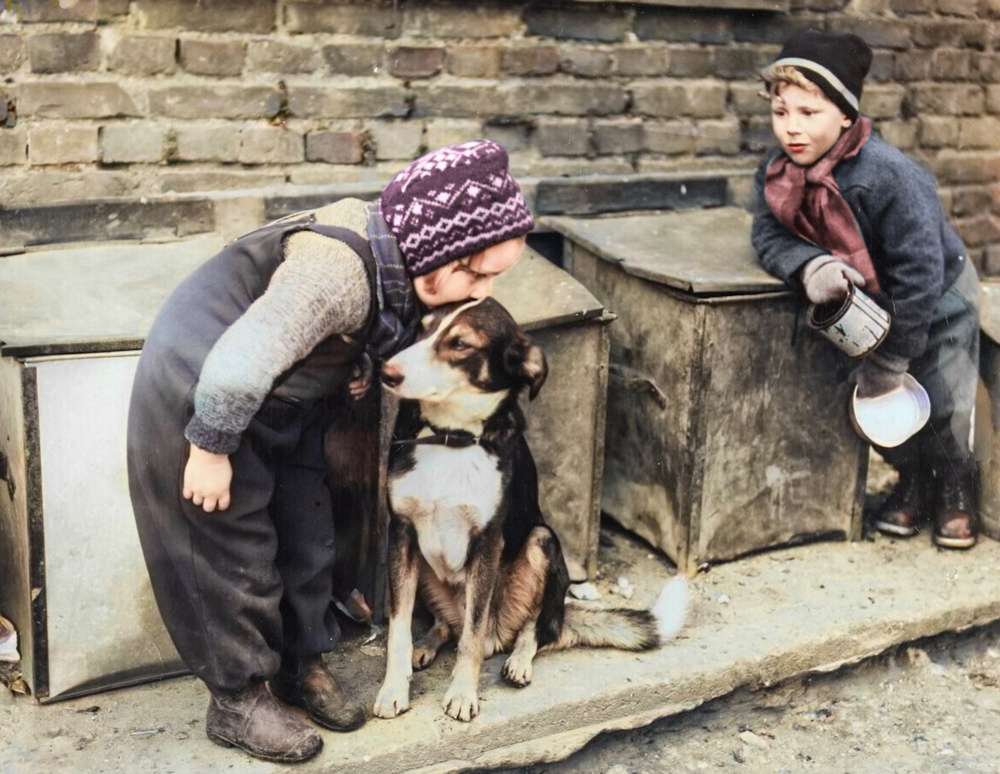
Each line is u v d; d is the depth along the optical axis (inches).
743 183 156.9
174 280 109.4
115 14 120.2
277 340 79.5
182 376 84.4
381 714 100.7
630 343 132.5
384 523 112.9
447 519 103.3
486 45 140.3
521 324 113.1
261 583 90.3
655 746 112.1
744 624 120.0
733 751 112.6
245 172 130.5
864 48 118.7
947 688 124.6
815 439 132.5
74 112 120.6
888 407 127.6
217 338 84.8
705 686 111.8
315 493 97.0
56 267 107.5
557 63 144.9
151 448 86.4
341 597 114.0
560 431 121.4
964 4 173.2
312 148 133.3
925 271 120.3
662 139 154.4
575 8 144.2
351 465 110.0
